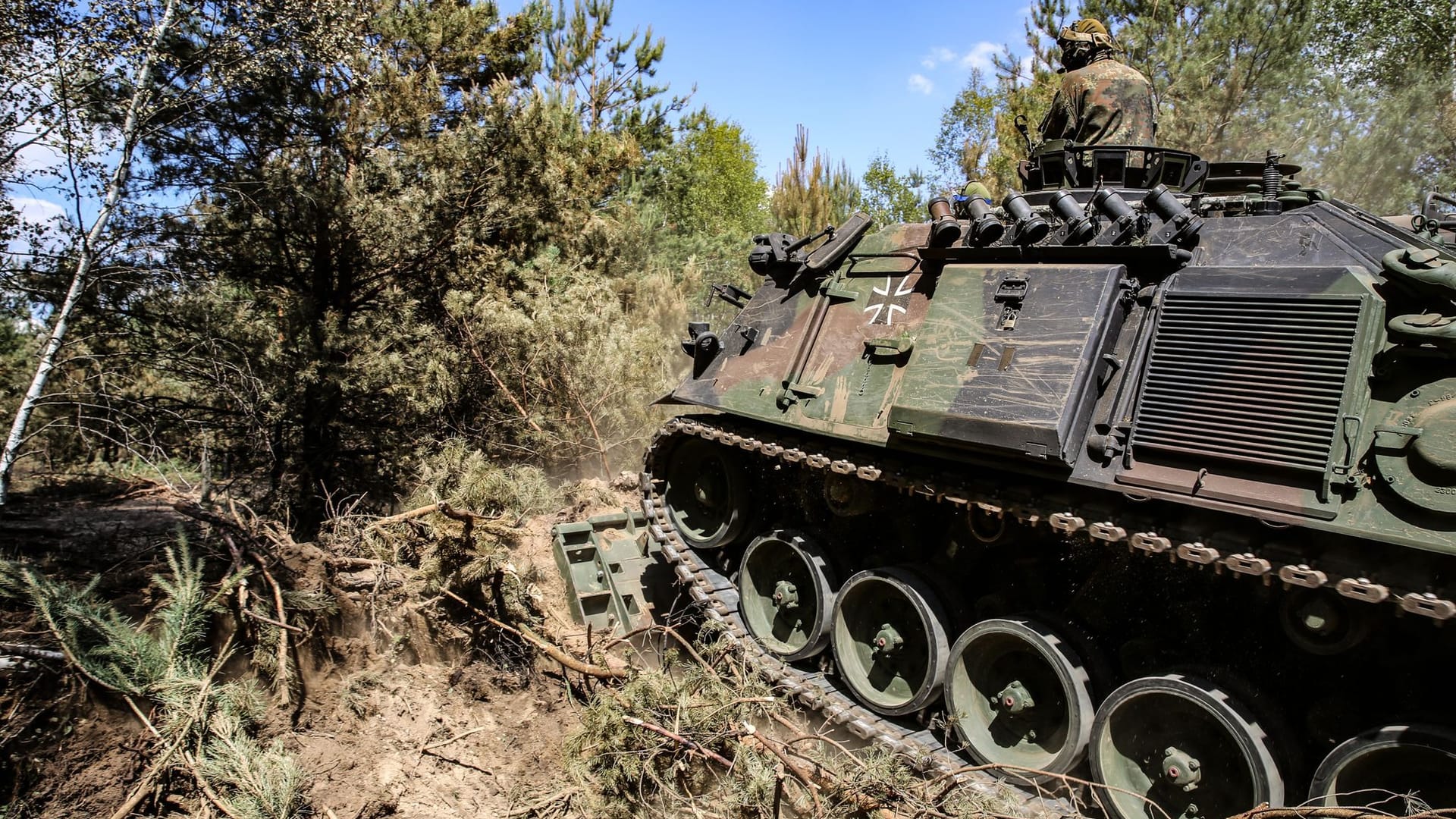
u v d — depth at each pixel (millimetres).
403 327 12492
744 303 8805
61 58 8742
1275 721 4988
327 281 12250
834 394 6965
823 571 7145
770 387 7457
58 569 6707
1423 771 4504
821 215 19906
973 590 6906
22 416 8602
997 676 6270
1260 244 5578
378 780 5793
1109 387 5578
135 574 6738
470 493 7465
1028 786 5805
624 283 16672
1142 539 5012
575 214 15867
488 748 6402
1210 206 6125
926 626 6375
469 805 5789
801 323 7625
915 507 7098
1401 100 15516
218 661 5875
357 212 11867
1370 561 4387
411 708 6590
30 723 5156
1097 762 5445
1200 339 5250
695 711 6051
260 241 11664
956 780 5703
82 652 5332
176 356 10594
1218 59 15953
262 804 4914
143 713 5441
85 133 9148
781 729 7074
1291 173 6836
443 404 12656
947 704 6195
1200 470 4969
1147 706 5418
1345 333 4738
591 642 7188
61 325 8930
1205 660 5602
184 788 5215
